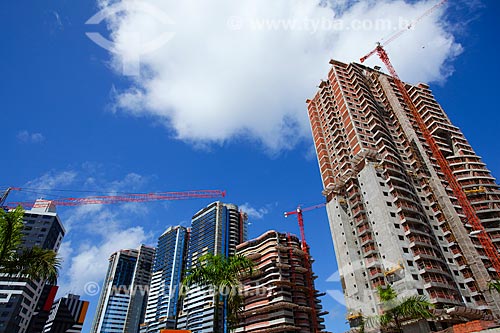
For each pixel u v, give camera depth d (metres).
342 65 115.69
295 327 93.00
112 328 188.75
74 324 175.25
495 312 60.03
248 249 118.81
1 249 14.56
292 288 103.50
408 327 54.50
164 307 155.75
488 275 64.94
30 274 15.52
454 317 55.38
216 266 25.77
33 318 134.00
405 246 64.88
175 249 178.75
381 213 70.81
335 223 80.38
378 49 132.75
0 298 99.94
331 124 99.88
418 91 110.00
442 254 69.75
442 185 82.25
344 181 85.44
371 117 92.94
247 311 100.62
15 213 15.41
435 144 93.19
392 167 80.25
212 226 165.25
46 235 124.38
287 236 119.56
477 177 85.06
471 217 76.12
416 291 57.19
